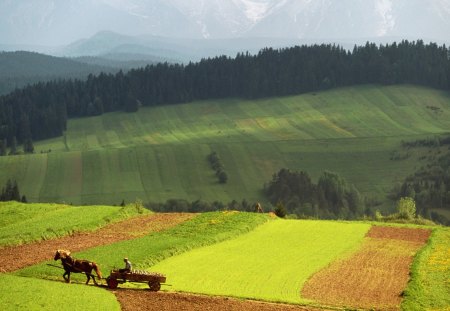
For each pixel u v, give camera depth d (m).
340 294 90.25
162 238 129.00
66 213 162.62
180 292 88.12
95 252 110.88
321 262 112.94
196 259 112.69
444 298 87.38
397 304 85.25
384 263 113.25
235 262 110.94
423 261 114.06
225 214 166.25
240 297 86.31
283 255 119.06
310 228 154.12
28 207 170.50
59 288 79.94
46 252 114.31
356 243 134.25
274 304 82.81
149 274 88.44
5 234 127.06
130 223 155.62
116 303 76.06
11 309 67.06
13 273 94.50
